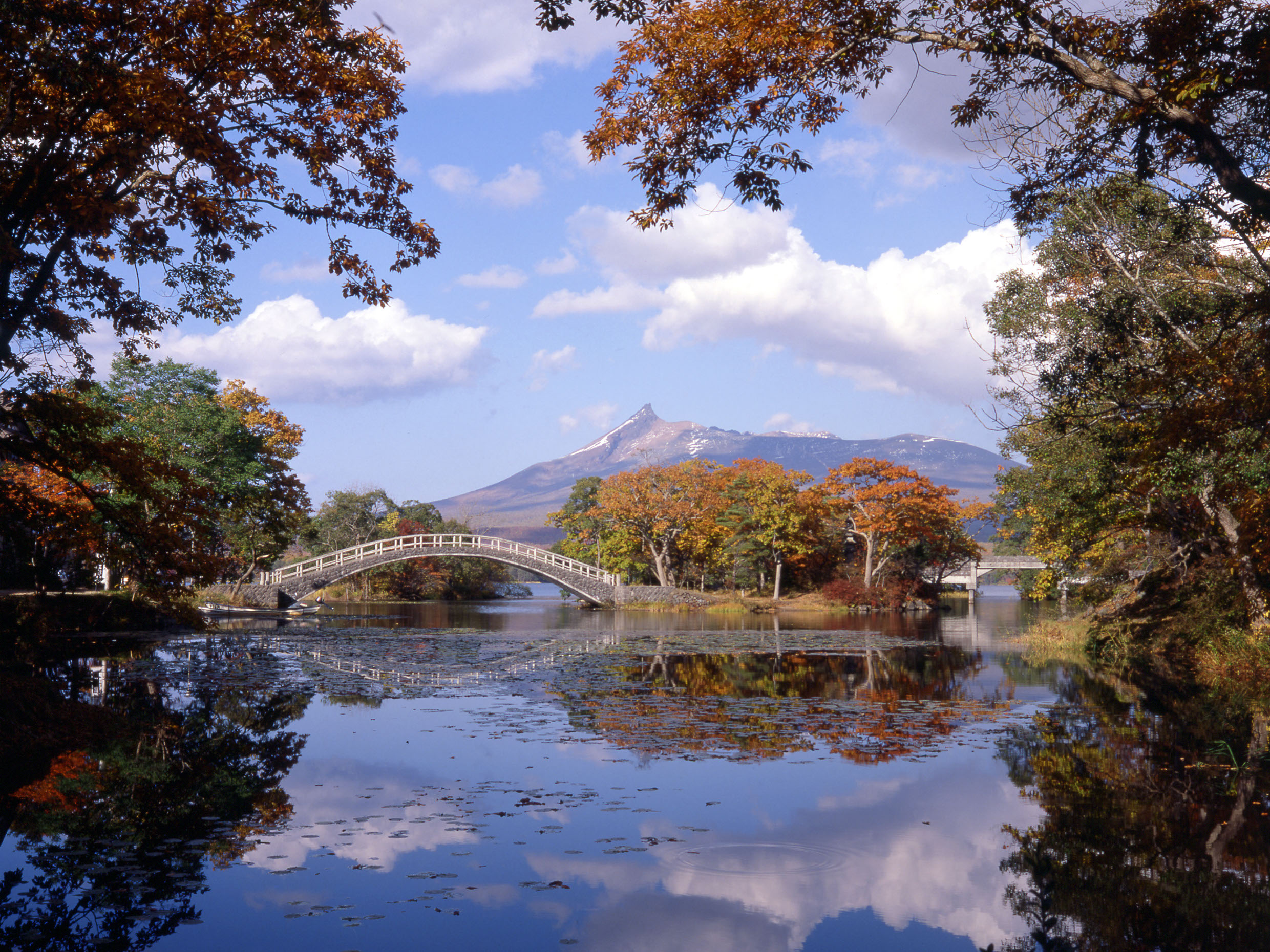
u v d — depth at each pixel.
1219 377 10.81
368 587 69.75
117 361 31.27
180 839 6.30
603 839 6.34
